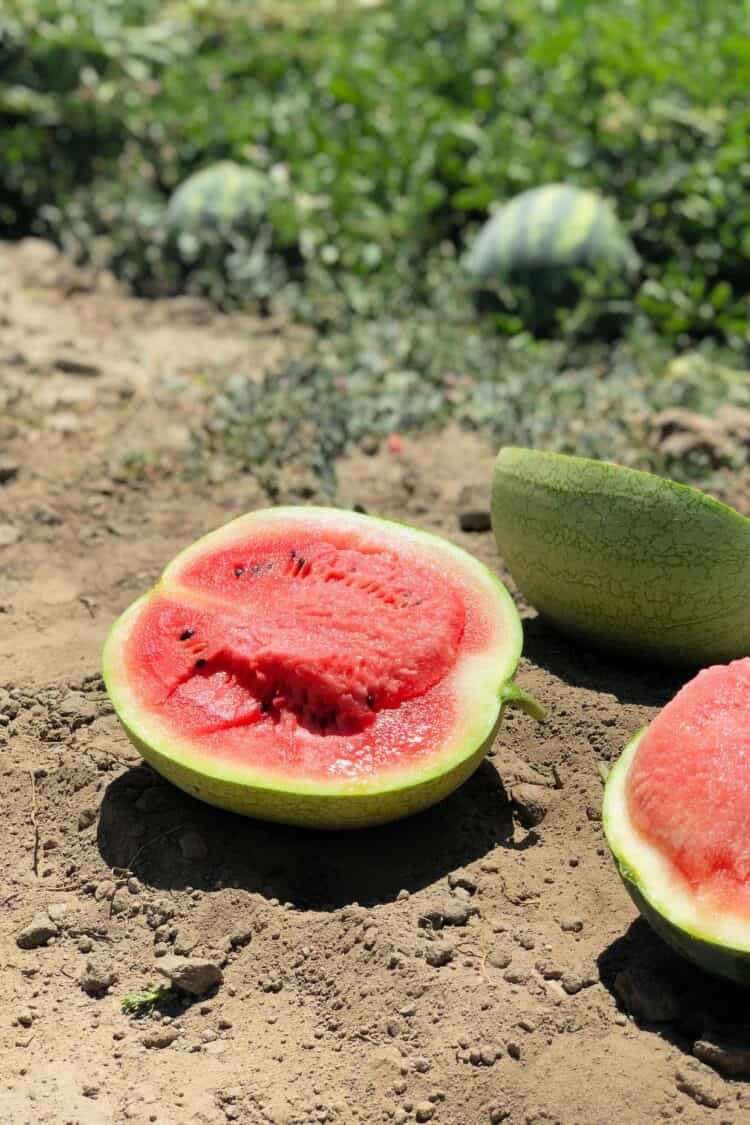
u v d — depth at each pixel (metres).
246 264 2.67
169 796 1.52
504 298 2.53
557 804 1.52
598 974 1.36
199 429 2.18
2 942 1.42
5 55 3.05
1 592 1.83
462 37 3.12
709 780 1.33
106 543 1.93
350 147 2.91
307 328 2.53
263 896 1.44
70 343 2.42
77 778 1.55
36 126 3.05
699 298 2.52
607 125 2.73
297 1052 1.33
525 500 1.64
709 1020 1.32
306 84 3.12
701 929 1.29
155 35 3.18
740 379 2.38
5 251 2.85
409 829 1.50
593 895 1.43
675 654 1.64
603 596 1.62
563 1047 1.31
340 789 1.41
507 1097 1.28
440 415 2.21
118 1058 1.33
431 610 1.50
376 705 1.45
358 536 1.58
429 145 2.84
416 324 2.48
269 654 1.45
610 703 1.61
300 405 2.20
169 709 1.46
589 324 2.50
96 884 1.47
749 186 2.66
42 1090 1.30
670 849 1.32
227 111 3.02
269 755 1.43
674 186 2.65
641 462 2.07
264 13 3.39
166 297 2.67
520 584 1.69
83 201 2.89
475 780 1.54
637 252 2.67
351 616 1.48
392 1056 1.31
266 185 2.76
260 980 1.38
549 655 1.69
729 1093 1.27
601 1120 1.25
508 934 1.40
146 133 3.06
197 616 1.51
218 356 2.42
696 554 1.58
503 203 2.77
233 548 1.57
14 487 2.03
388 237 2.75
